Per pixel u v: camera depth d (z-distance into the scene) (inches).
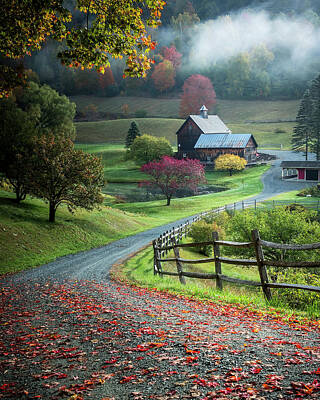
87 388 177.8
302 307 428.5
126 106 6909.5
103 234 1273.4
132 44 334.3
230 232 1037.8
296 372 171.3
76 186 1187.3
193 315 294.2
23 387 185.2
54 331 278.5
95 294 423.8
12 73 362.6
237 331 242.4
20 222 1090.7
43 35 351.9
